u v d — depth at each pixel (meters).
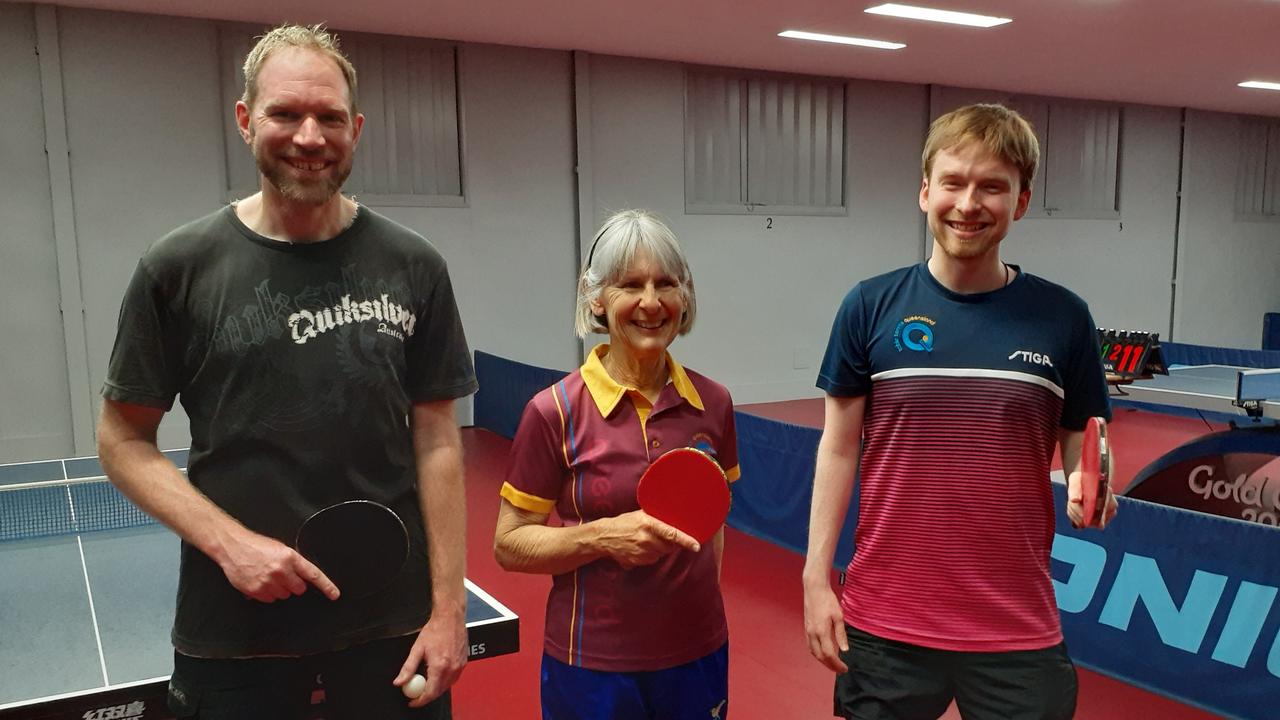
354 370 1.45
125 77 7.23
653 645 1.64
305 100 1.34
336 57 1.40
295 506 1.43
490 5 6.97
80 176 7.17
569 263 9.03
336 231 1.48
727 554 4.90
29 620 2.16
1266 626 2.90
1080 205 11.79
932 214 1.71
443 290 1.59
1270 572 2.90
